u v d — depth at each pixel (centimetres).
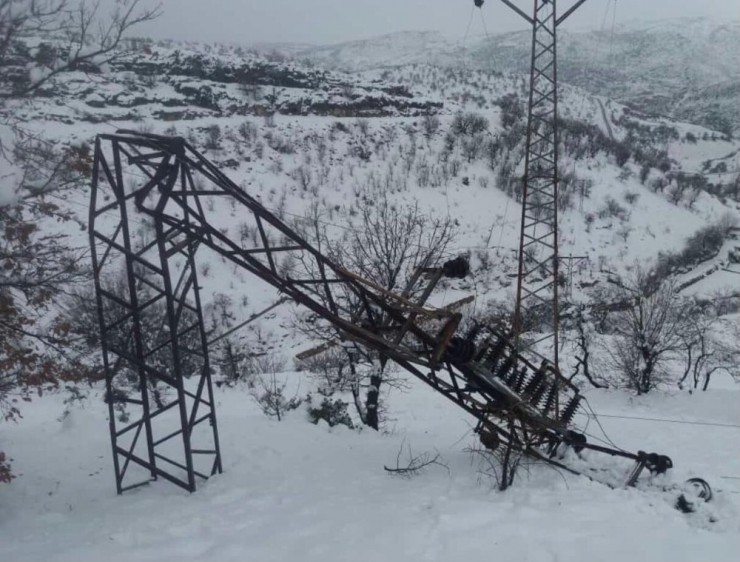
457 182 7938
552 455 1311
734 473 1628
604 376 3181
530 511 995
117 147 1075
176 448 1397
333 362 2380
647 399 2841
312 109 10412
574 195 8356
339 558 830
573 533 909
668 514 1018
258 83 10506
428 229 3553
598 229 7669
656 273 5969
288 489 1145
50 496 1154
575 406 1403
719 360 3500
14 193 977
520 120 9975
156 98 8819
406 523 952
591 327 3359
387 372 2178
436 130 9481
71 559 823
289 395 2545
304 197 7269
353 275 1104
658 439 2105
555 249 1889
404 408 2598
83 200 2898
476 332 1244
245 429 1529
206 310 4541
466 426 2164
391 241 2094
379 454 1405
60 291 1103
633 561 808
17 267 1084
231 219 5881
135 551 852
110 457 1366
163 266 1096
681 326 3200
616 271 6531
